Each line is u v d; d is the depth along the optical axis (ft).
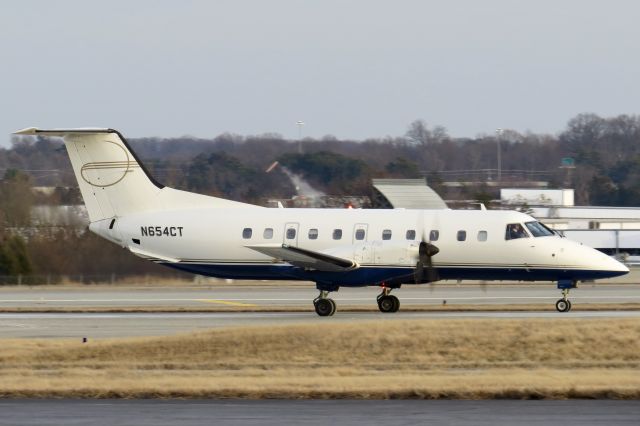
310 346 308.81
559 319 341.41
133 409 228.22
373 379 260.62
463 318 380.37
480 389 243.40
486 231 427.33
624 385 245.65
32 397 247.70
